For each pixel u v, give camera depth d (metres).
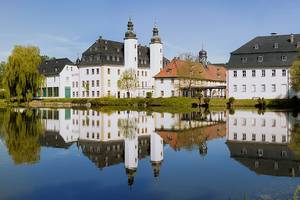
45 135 30.11
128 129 34.41
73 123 40.78
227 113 55.38
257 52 85.38
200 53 123.19
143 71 122.69
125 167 17.67
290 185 13.77
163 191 13.43
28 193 13.47
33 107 83.56
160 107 81.06
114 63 116.44
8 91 82.94
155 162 18.72
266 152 21.06
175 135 29.69
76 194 13.28
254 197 12.40
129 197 12.83
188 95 99.75
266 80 84.06
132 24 117.31
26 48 84.62
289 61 81.88
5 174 16.33
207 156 20.16
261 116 47.44
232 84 87.50
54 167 17.72
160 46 123.50
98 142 26.39
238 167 17.14
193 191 13.34
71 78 121.94
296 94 81.38
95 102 95.69
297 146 23.05
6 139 27.34
